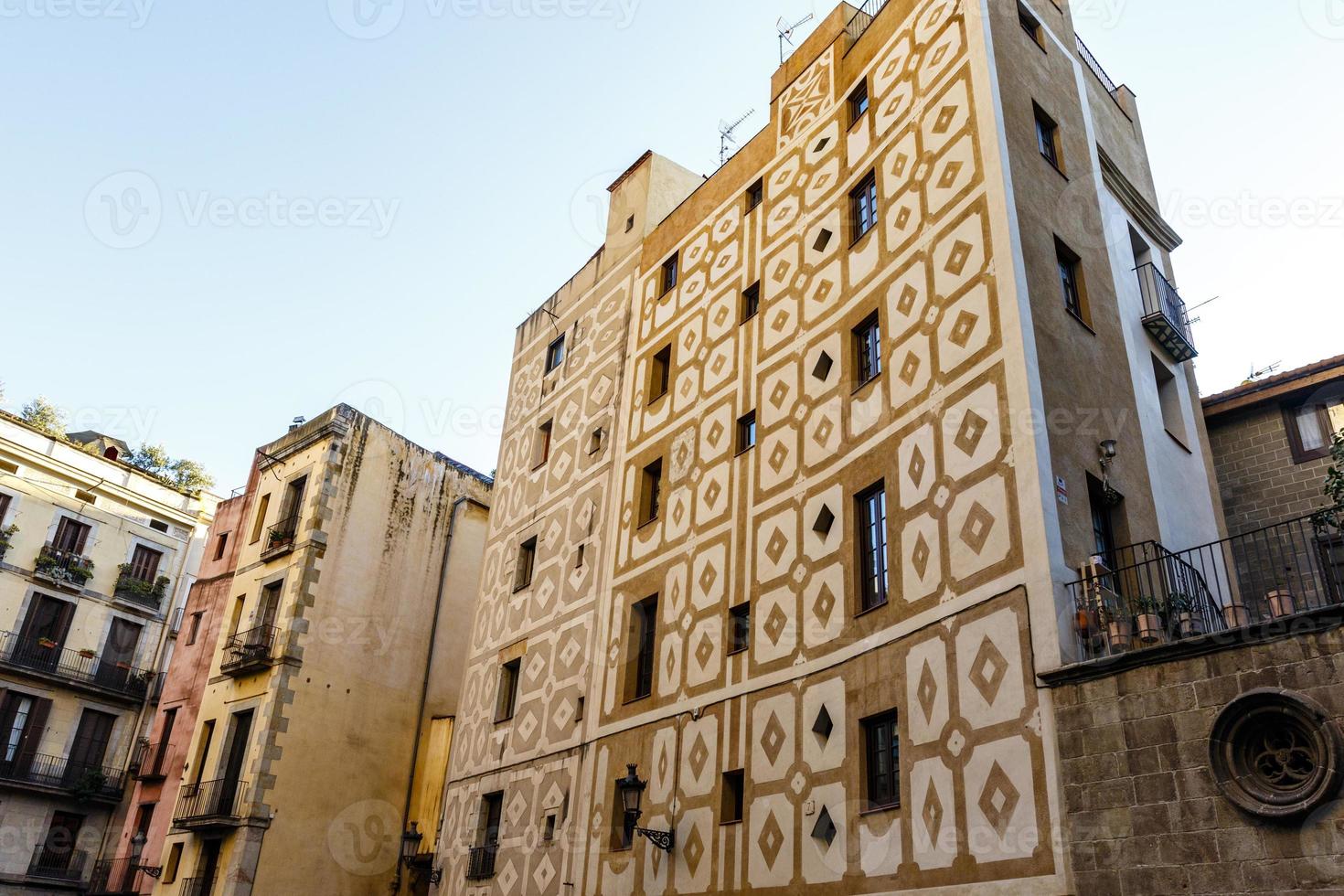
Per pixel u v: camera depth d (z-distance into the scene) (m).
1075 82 21.38
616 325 28.30
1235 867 10.76
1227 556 19.70
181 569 49.81
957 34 19.34
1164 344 20.42
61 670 44.12
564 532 26.70
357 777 29.89
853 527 17.64
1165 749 11.68
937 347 17.09
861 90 21.98
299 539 31.77
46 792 42.31
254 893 26.84
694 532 21.81
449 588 34.47
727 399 22.55
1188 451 19.95
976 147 17.84
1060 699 12.90
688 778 19.17
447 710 32.72
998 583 14.36
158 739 34.38
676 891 18.31
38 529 45.22
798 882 15.97
